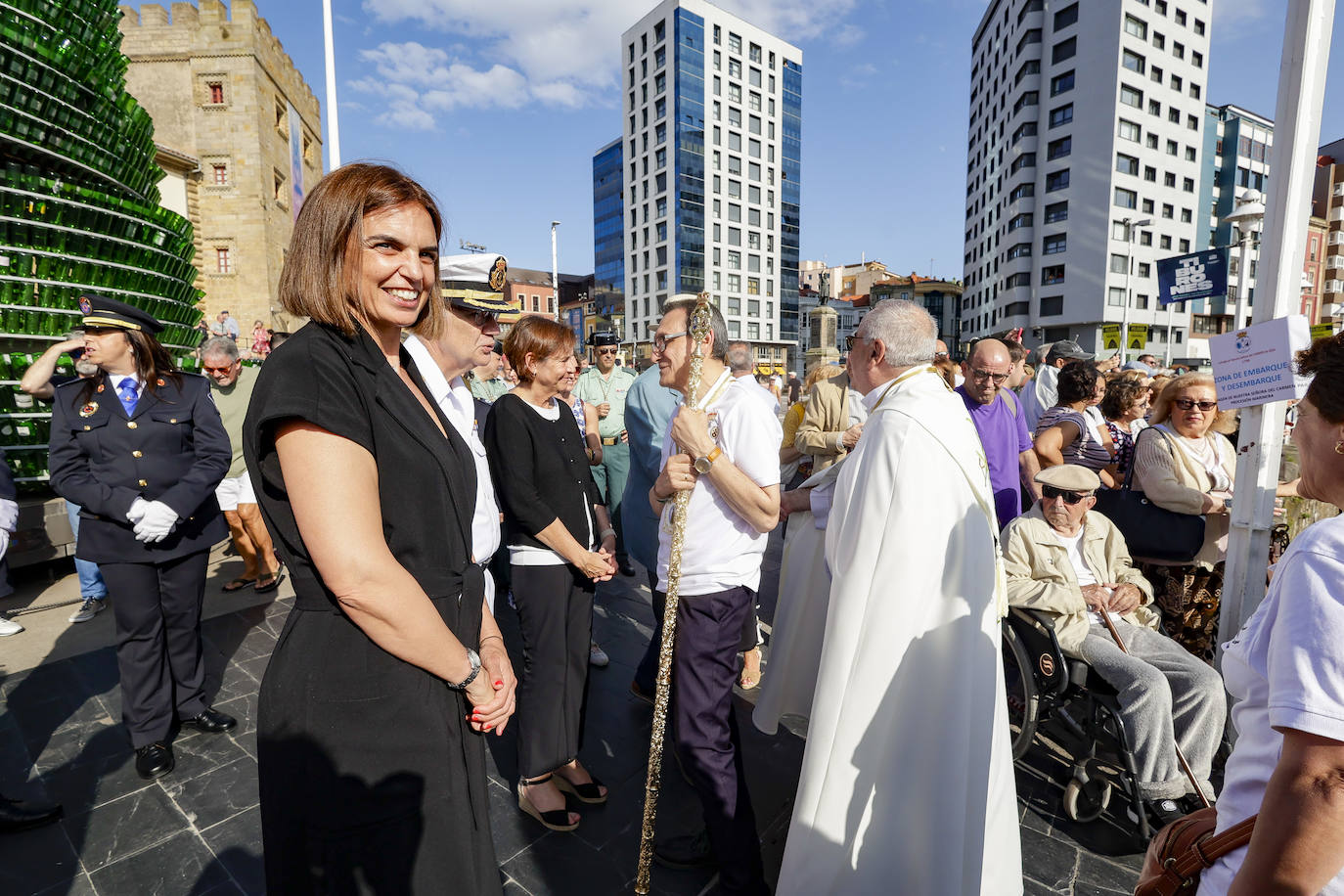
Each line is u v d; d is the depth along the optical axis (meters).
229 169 22.80
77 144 5.27
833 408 4.33
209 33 22.39
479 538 1.40
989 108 55.16
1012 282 47.72
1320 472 0.90
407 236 1.11
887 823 1.69
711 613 1.96
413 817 1.11
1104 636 2.59
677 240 62.53
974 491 1.73
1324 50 2.37
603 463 5.12
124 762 2.67
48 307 4.82
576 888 2.06
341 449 1.00
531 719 2.29
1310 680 0.78
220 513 2.87
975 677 1.68
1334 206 50.66
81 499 2.46
